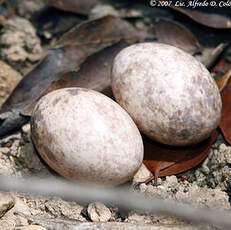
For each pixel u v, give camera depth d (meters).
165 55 0.31
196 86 0.31
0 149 0.32
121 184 0.31
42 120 0.30
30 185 0.31
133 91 0.31
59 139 0.30
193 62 0.31
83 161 0.30
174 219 0.31
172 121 0.31
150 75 0.31
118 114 0.31
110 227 0.30
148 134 0.31
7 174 0.32
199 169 0.32
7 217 0.30
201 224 0.30
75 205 0.31
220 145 0.32
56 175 0.31
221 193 0.31
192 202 0.31
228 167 0.32
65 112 0.30
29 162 0.32
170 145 0.31
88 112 0.30
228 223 0.30
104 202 0.31
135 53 0.31
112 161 0.30
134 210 0.31
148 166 0.31
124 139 0.30
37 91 0.32
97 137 0.30
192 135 0.31
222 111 0.32
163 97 0.31
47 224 0.30
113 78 0.31
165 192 0.31
